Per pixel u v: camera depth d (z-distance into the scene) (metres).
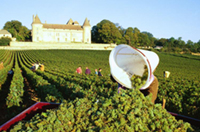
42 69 20.67
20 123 2.53
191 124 3.20
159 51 107.00
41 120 2.51
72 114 2.69
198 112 7.38
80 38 100.25
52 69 22.28
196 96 9.44
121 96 2.75
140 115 2.45
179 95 10.15
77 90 8.08
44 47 84.31
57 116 2.57
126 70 3.50
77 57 55.88
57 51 72.50
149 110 2.56
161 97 9.27
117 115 2.44
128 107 2.50
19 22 111.81
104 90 8.53
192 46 136.50
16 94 7.36
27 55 55.31
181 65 49.75
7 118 6.41
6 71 16.41
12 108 7.05
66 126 2.51
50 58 48.00
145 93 3.48
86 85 11.15
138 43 118.12
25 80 16.09
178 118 3.34
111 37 95.25
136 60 3.35
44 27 93.19
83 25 100.00
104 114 2.52
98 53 73.94
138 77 3.30
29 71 16.70
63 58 50.28
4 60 36.00
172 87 11.33
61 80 11.31
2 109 7.89
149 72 2.94
